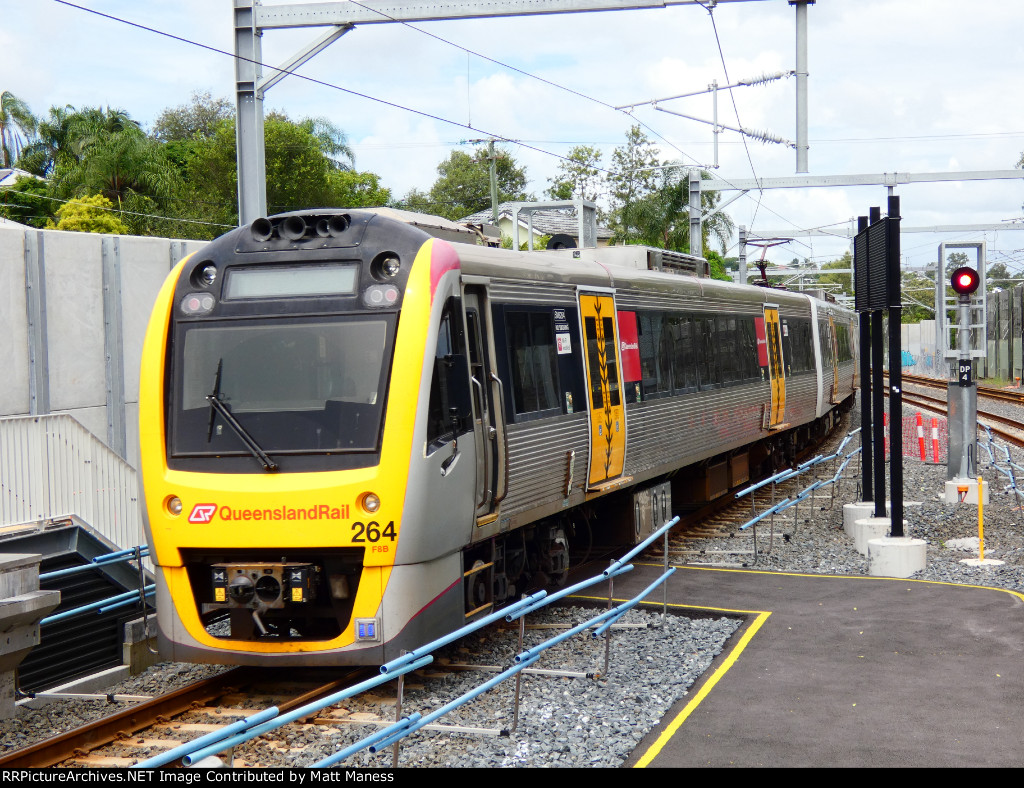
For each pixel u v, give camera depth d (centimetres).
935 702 708
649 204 4366
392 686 799
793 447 2256
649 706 727
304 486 744
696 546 1383
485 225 1065
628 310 1246
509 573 1002
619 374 1198
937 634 885
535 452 966
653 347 1327
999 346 6531
